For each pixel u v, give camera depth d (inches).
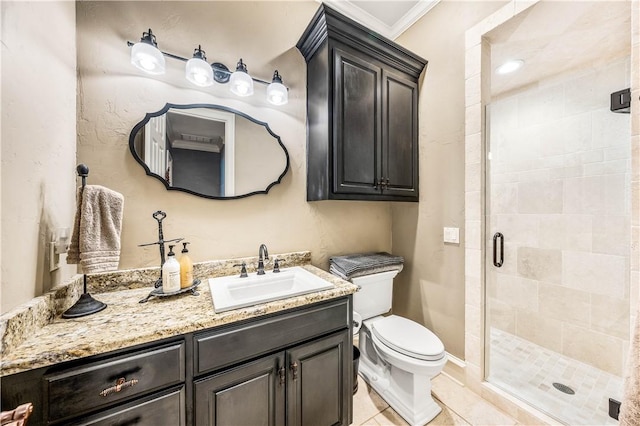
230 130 57.1
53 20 36.2
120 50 47.0
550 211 74.5
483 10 59.6
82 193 34.3
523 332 79.4
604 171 65.2
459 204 65.1
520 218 80.2
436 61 70.5
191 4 53.6
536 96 77.0
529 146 78.5
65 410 26.6
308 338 42.9
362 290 66.1
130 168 47.7
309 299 42.3
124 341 28.8
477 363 60.6
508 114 82.0
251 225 60.2
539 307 76.6
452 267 67.0
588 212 68.1
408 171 72.0
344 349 47.4
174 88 51.7
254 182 59.9
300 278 55.7
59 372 26.5
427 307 73.9
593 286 67.4
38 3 32.5
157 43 50.0
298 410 41.8
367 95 63.1
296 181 66.3
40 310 30.8
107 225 35.9
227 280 51.1
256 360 38.0
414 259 77.7
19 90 28.8
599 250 66.5
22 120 29.3
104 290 44.4
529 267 78.5
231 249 57.8
